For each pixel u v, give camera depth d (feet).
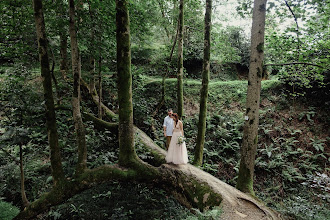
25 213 16.11
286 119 33.04
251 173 18.72
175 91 39.78
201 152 24.26
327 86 33.14
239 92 38.42
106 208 17.99
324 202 22.82
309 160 27.76
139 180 18.06
